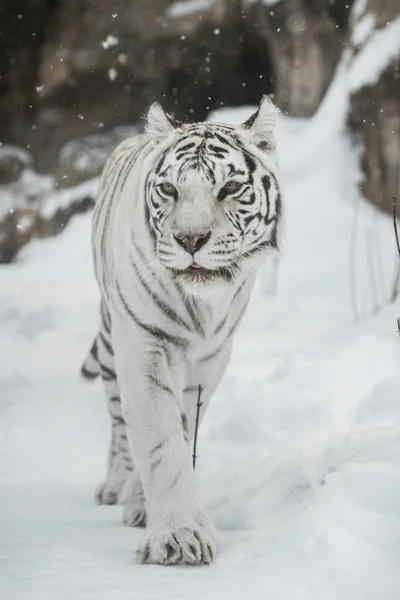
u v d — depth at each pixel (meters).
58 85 25.42
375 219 18.80
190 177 6.68
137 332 6.80
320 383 9.68
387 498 5.95
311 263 17.45
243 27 23.77
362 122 20.14
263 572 5.56
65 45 25.36
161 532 6.06
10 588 5.20
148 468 6.45
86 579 5.46
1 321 15.75
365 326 12.70
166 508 6.23
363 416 8.77
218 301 6.98
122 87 25.19
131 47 24.81
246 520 6.69
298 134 21.22
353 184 19.88
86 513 7.82
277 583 5.36
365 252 17.80
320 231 18.62
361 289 16.19
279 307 15.18
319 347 11.99
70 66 25.22
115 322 7.02
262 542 6.09
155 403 6.62
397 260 16.94
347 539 5.66
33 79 26.12
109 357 8.59
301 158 20.52
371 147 19.83
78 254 20.92
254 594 5.18
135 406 6.66
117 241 7.16
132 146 8.56
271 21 22.09
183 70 24.77
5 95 26.14
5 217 23.36
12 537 6.57
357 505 5.93
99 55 25.00
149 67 24.81
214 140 6.85
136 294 6.80
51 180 24.78
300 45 21.67
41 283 17.50
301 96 21.67
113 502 8.29
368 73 19.92
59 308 16.02
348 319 14.05
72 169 24.17
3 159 25.22
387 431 7.18
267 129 7.14
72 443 10.76
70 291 16.94
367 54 20.09
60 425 11.14
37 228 22.81
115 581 5.43
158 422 6.55
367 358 9.91
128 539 6.73
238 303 7.27
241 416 9.62
